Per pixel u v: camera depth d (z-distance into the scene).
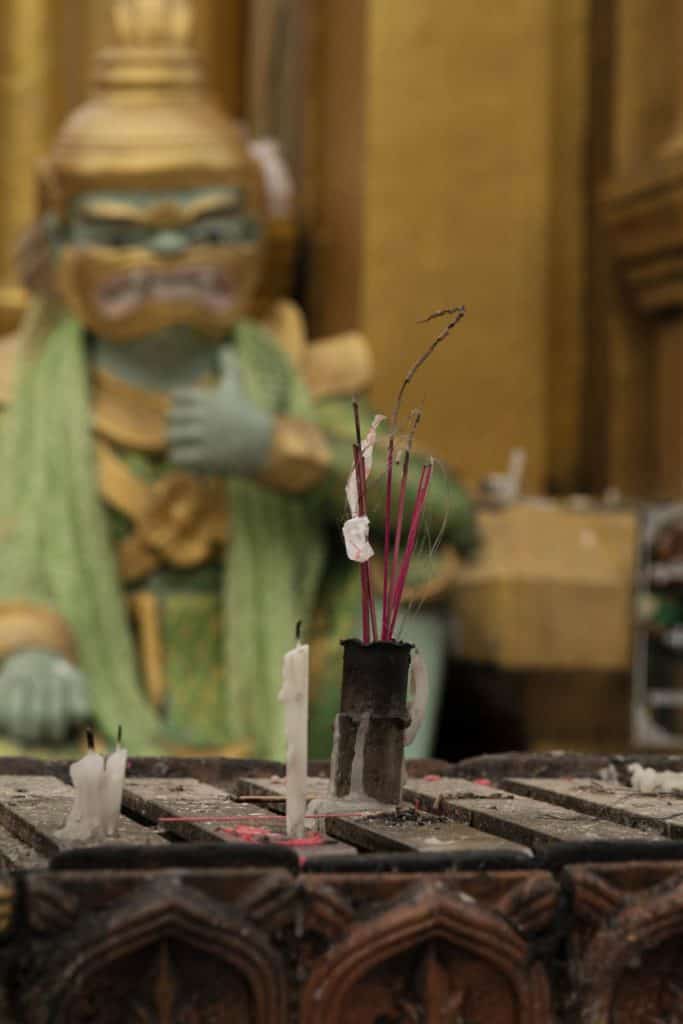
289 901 2.45
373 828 2.94
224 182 7.68
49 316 8.12
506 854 2.59
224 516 7.91
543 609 8.34
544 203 9.78
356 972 2.46
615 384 9.76
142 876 2.42
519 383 9.73
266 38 10.64
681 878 2.58
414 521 3.21
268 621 7.75
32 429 7.88
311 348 8.60
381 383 9.64
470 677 8.96
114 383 7.95
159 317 7.66
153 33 7.94
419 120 9.70
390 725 3.17
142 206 7.61
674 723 8.32
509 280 9.74
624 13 9.71
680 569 8.29
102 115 7.76
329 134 10.17
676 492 9.42
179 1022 2.41
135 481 7.88
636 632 8.36
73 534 7.75
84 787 2.87
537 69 9.78
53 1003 2.34
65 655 7.46
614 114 9.77
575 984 2.54
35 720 7.10
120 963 2.39
